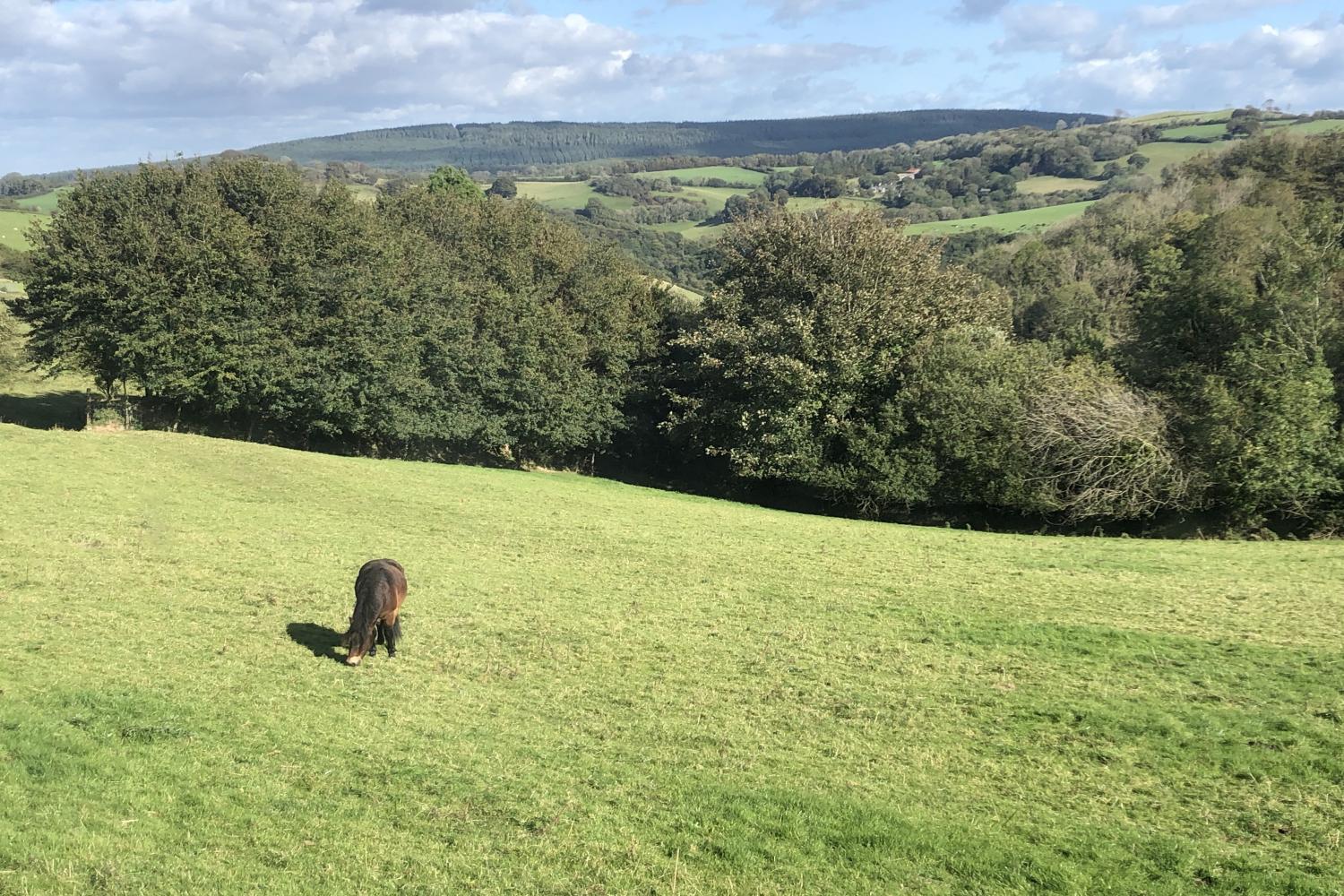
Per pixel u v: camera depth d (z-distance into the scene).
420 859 9.20
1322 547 30.23
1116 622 19.44
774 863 9.43
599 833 9.96
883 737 13.24
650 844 9.78
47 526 23.80
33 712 12.16
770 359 45.31
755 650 17.53
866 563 26.64
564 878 8.98
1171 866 9.51
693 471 60.62
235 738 12.11
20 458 31.67
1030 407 40.25
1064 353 46.81
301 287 46.44
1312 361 36.66
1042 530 40.44
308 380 46.12
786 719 13.99
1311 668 15.89
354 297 47.88
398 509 31.33
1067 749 12.74
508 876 8.96
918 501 42.72
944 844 9.84
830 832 10.06
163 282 43.28
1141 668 16.16
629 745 12.77
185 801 10.20
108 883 8.30
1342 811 10.66
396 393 49.47
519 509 33.44
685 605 21.03
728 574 24.55
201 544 23.72
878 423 45.00
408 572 22.80
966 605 21.12
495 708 14.13
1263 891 8.95
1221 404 35.19
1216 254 44.03
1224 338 40.75
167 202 46.12
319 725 12.83
